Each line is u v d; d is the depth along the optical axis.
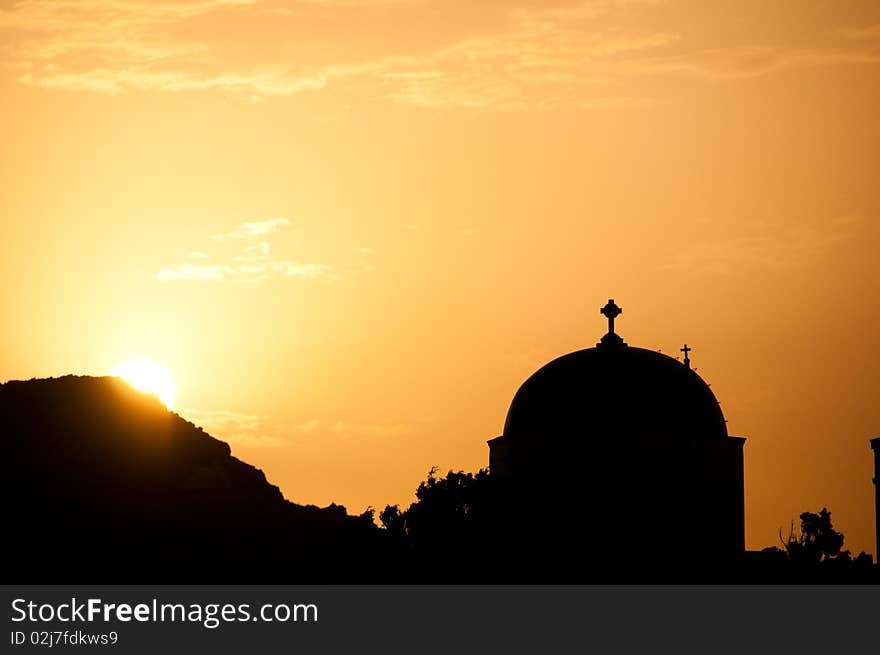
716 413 148.88
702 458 145.75
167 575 158.50
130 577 158.00
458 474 149.88
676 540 144.38
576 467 146.12
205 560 166.62
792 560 146.00
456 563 144.00
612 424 146.25
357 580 144.12
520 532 145.88
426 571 143.62
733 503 146.75
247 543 173.00
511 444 148.88
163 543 172.88
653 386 147.38
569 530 144.75
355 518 159.88
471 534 145.75
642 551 144.00
